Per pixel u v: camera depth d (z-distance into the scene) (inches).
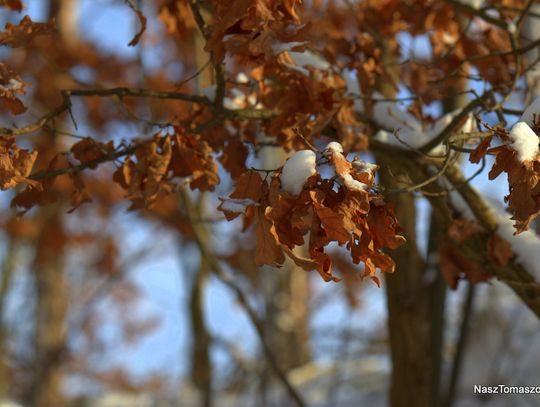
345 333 364.2
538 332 309.7
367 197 95.3
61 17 553.0
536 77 170.7
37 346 592.7
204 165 134.4
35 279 599.5
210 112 150.3
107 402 556.4
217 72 136.9
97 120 436.1
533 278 148.1
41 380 578.2
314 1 202.8
